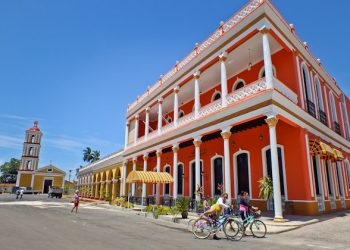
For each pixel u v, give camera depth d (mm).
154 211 16234
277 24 14250
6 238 7988
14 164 92438
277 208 11070
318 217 12523
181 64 21000
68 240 7887
